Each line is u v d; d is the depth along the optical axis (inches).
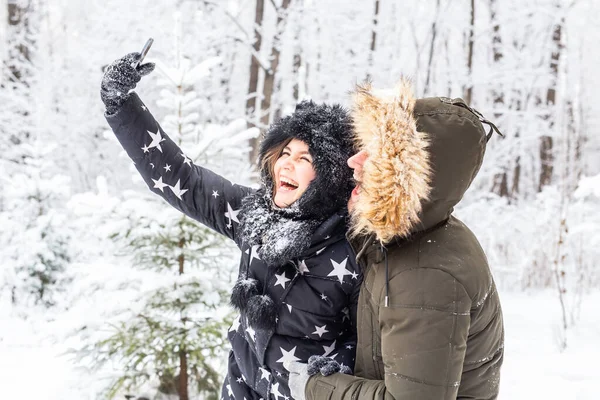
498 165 489.1
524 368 163.0
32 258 250.2
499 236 350.0
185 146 134.0
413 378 51.3
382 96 56.2
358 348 60.3
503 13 514.0
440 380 51.1
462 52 571.8
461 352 52.1
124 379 131.7
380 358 57.7
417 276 53.0
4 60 478.6
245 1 508.4
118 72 71.4
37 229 255.8
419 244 55.1
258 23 500.4
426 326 51.5
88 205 128.6
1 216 270.4
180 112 134.5
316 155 64.9
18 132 442.3
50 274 252.7
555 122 514.0
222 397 76.0
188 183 77.1
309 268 65.5
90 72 475.8
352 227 59.6
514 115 509.4
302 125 66.7
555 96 527.8
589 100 590.6
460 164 52.7
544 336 198.2
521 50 534.6
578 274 264.8
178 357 135.0
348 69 498.9
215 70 483.2
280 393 66.8
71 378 154.8
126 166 483.5
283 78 565.6
